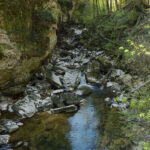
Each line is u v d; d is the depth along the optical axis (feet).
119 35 37.22
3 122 16.10
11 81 19.43
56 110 19.25
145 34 30.81
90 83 27.50
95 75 28.45
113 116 18.30
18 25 17.52
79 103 21.40
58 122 17.42
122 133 15.46
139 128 15.57
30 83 23.76
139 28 33.19
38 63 23.62
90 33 44.91
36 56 21.94
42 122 17.21
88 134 15.65
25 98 20.01
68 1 58.03
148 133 14.79
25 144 13.99
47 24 22.39
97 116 18.58
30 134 15.29
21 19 17.80
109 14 47.78
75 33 49.90
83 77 29.48
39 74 25.38
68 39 46.11
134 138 14.55
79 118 18.30
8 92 19.88
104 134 15.51
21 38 18.39
